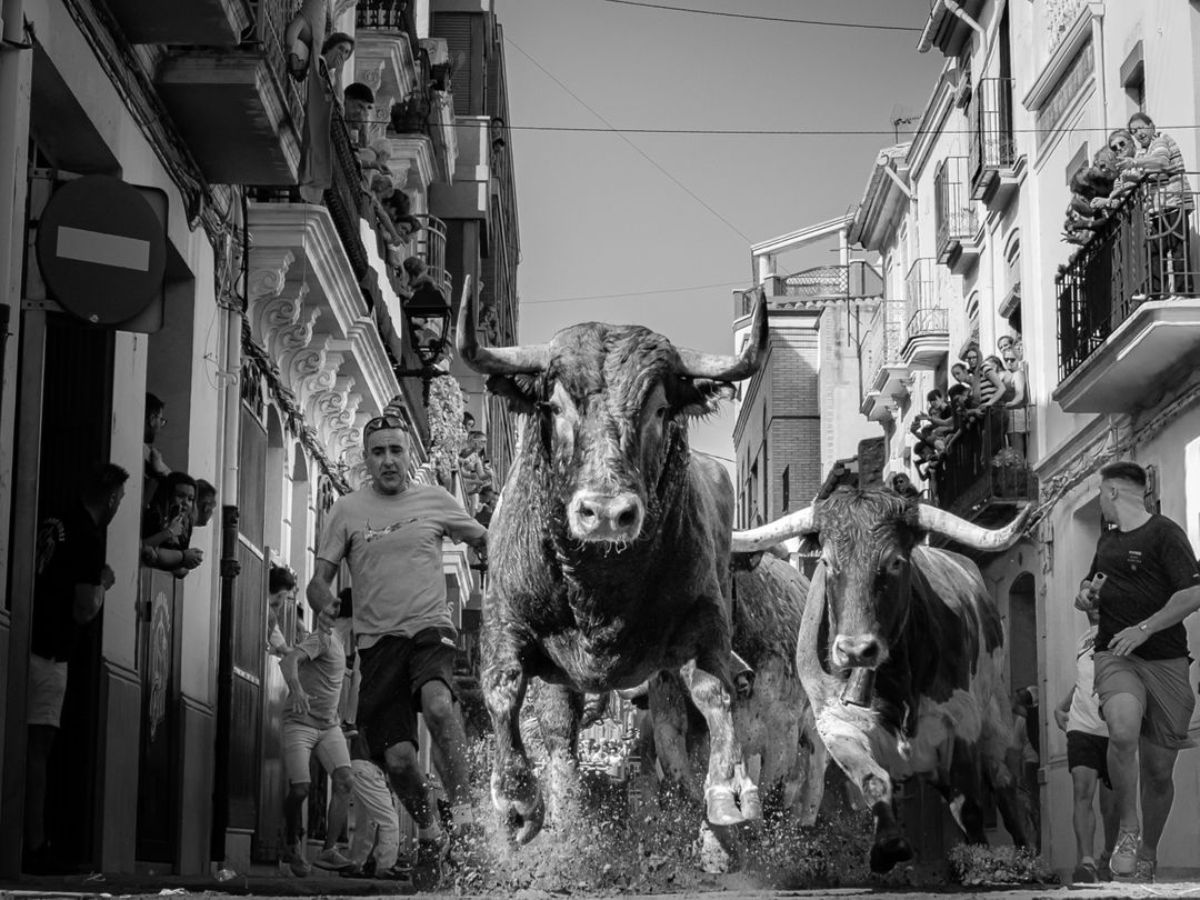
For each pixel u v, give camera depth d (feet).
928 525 30.17
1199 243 57.93
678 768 26.50
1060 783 76.13
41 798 27.91
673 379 22.97
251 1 38.09
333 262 52.11
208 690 42.42
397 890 28.53
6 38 26.61
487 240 122.52
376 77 79.10
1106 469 32.42
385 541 30.60
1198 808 52.75
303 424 58.65
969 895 19.66
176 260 39.73
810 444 167.73
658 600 23.86
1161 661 31.81
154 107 37.06
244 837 46.57
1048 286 81.35
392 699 30.12
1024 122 86.28
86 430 33.78
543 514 23.20
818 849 31.71
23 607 26.40
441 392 92.32
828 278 173.06
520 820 24.21
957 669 33.37
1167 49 62.39
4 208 26.21
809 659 30.91
